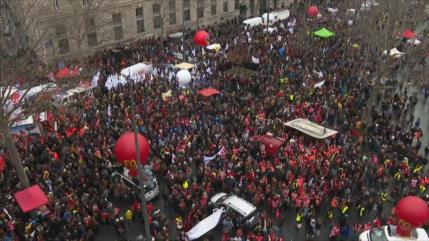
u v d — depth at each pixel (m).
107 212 23.39
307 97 36.06
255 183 25.25
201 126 31.16
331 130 30.94
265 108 34.19
